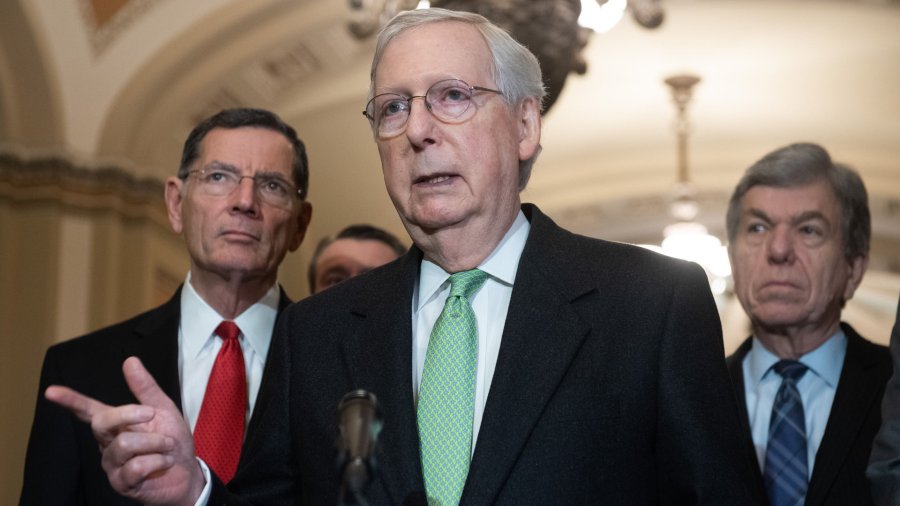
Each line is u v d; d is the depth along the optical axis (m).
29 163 9.47
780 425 3.56
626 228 14.02
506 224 2.58
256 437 2.65
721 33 10.66
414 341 2.58
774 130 12.38
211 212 3.48
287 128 3.66
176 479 2.28
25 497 3.25
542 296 2.49
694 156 12.91
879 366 3.45
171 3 9.34
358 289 2.71
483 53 2.57
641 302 2.47
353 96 10.75
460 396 2.44
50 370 3.42
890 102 11.52
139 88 9.64
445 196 2.50
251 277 3.50
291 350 2.68
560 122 12.24
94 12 9.15
